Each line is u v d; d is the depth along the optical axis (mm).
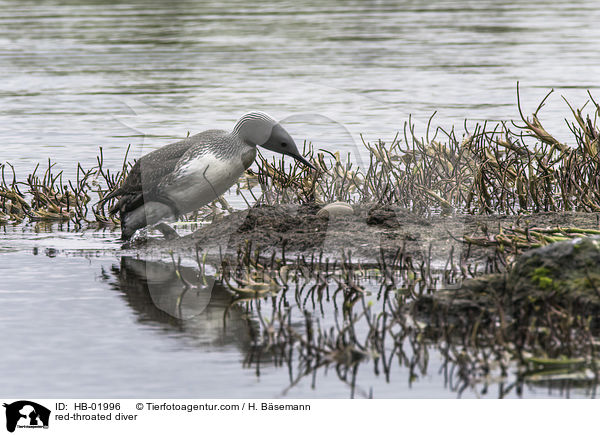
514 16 45625
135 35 39062
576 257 9094
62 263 11633
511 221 12711
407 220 12625
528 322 8820
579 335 8484
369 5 51688
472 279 9602
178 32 40156
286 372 8070
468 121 20672
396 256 11062
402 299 9820
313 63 31250
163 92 25656
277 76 28375
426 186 13945
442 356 8289
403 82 26891
